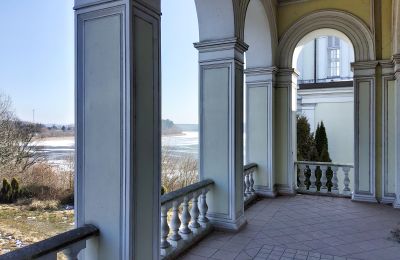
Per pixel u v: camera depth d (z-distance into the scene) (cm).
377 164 615
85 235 224
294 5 679
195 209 402
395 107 589
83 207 248
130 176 230
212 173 454
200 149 464
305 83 1150
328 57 1173
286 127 686
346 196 654
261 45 659
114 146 236
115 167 235
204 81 462
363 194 619
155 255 260
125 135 231
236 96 449
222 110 449
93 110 245
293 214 525
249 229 445
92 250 240
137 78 239
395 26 575
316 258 346
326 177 688
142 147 245
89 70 246
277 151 693
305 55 1201
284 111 687
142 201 245
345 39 676
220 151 449
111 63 237
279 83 691
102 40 241
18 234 294
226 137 446
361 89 624
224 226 437
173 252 340
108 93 238
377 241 399
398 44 573
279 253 359
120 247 232
